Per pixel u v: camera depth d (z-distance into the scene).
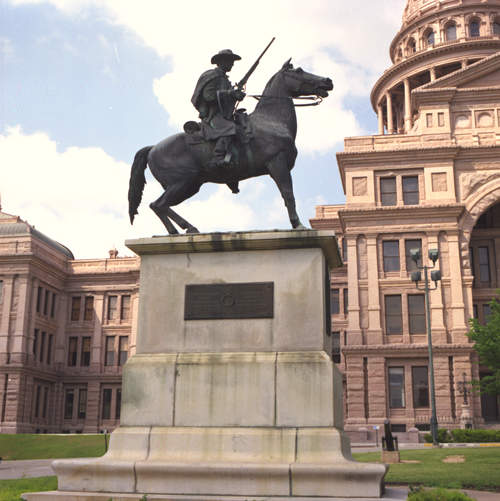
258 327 9.74
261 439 9.03
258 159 10.74
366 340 46.81
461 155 49.28
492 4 83.75
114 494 8.76
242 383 9.41
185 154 11.02
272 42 11.29
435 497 8.89
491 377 37.94
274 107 11.09
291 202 10.60
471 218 48.34
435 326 46.44
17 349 64.75
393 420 44.97
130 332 71.19
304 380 9.25
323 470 8.42
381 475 8.37
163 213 11.05
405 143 50.12
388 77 85.25
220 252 10.16
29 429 64.94
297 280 9.83
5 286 66.44
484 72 50.97
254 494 8.54
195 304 10.00
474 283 52.72
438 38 84.81
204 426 9.35
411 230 48.12
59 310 73.19
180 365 9.65
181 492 8.71
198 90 11.05
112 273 72.94
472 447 29.70
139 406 9.61
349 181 49.84
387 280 47.75
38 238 69.19
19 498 9.11
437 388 45.09
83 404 71.06
